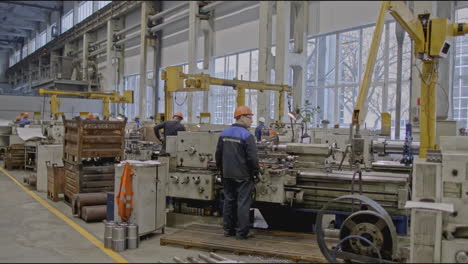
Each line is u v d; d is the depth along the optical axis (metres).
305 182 4.46
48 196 6.57
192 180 4.70
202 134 4.92
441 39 4.61
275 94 11.95
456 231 3.30
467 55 9.00
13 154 9.99
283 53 11.85
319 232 3.54
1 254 3.67
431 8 8.68
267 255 3.72
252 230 4.58
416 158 3.88
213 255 3.55
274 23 13.14
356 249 3.49
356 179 4.14
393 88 11.02
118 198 4.19
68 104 15.21
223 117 15.78
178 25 17.08
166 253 3.83
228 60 15.50
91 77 22.41
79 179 5.70
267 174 4.30
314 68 13.27
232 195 4.27
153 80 18.61
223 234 4.32
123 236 3.88
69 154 6.08
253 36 13.53
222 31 14.86
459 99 9.20
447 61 8.55
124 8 19.16
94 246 4.00
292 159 4.66
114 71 20.77
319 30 12.09
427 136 4.85
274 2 13.05
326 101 12.98
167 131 7.05
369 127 11.76
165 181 4.56
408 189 4.14
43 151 7.09
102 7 21.22
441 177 3.39
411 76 8.47
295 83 12.62
